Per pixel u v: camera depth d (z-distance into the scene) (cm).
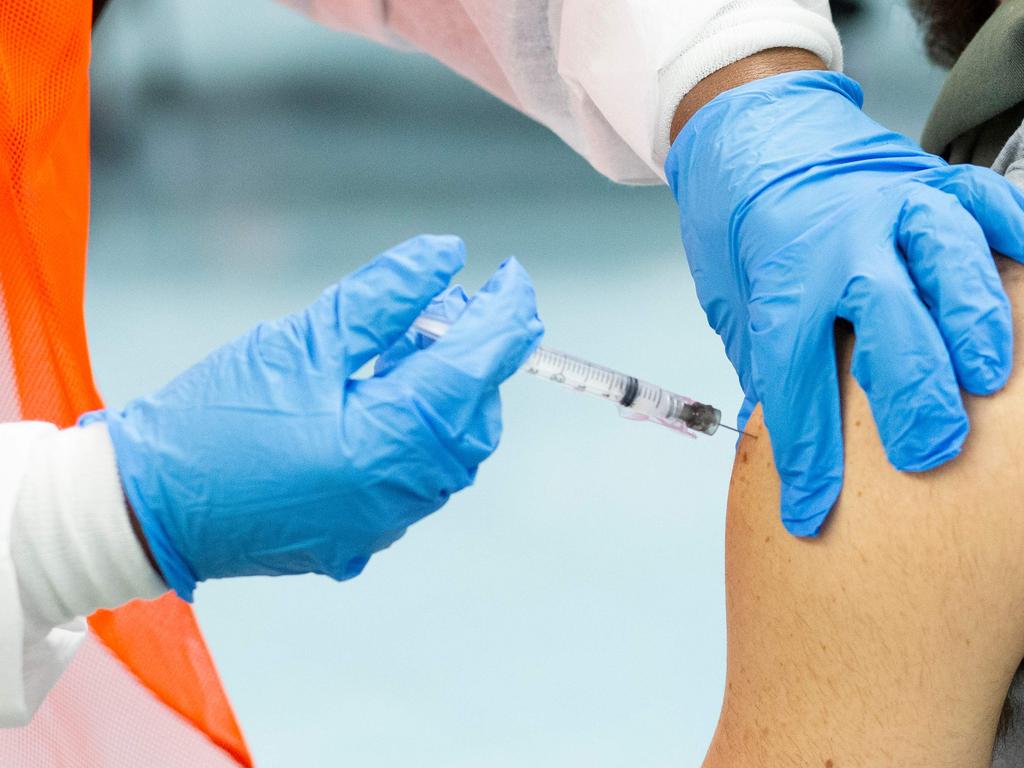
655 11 114
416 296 85
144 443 83
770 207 99
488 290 87
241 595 246
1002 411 84
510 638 227
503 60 139
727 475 272
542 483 273
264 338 85
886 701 86
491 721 206
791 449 89
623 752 197
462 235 411
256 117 557
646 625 229
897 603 85
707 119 109
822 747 88
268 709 211
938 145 115
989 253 87
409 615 236
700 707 207
